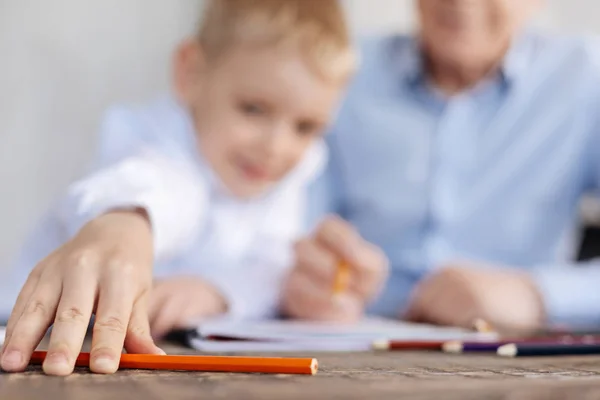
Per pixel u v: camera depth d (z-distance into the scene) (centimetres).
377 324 74
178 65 115
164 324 61
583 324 94
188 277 82
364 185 140
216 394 26
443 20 124
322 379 31
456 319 86
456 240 135
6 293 76
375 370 36
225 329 55
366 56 142
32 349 35
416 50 138
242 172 108
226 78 107
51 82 173
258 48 106
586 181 140
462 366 39
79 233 46
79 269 40
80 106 174
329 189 142
